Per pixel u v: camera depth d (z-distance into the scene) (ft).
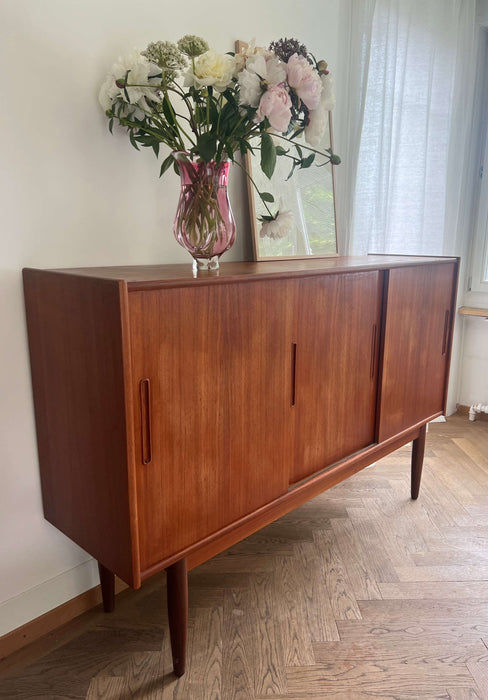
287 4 7.18
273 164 4.92
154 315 4.05
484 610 5.85
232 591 6.13
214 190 5.04
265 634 5.48
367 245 9.02
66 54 4.94
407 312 6.89
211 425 4.68
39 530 5.38
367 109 8.60
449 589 6.19
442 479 8.85
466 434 10.83
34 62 4.73
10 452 5.07
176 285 4.12
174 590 4.77
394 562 6.68
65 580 5.64
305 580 6.33
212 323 4.49
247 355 4.87
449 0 9.41
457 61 9.74
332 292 5.73
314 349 5.66
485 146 10.95
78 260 5.36
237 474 5.03
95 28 5.13
